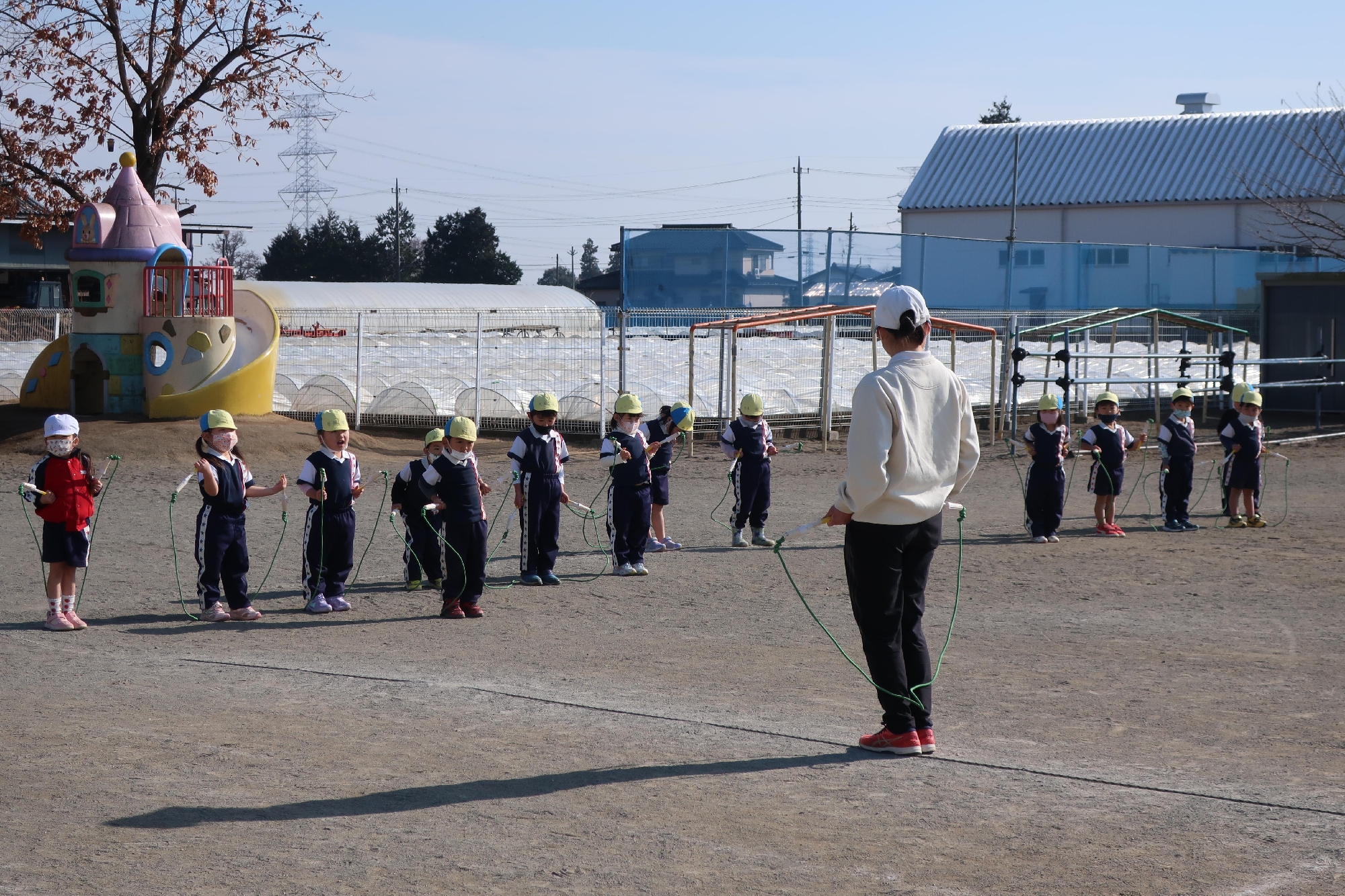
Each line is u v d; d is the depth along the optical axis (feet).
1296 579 38.86
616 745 21.04
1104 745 20.98
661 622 32.78
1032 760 20.10
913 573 20.29
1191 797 18.15
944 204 193.26
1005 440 84.79
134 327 80.33
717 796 18.24
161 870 15.23
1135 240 182.50
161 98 99.19
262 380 80.84
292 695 24.71
